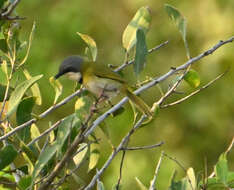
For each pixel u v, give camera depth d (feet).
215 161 55.47
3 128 21.25
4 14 17.62
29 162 19.52
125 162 53.21
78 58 21.31
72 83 53.72
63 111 54.39
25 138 20.56
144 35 20.31
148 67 55.83
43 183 18.42
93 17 59.26
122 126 53.01
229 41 21.79
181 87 54.65
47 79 54.49
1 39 21.33
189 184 20.03
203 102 55.06
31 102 20.25
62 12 58.23
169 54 56.39
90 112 17.54
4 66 20.92
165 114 55.72
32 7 58.08
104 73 20.70
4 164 18.06
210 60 53.98
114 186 20.49
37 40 56.49
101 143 53.06
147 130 55.36
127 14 59.11
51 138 20.40
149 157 54.49
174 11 21.83
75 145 17.57
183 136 55.52
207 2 55.77
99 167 52.90
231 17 54.65
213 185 20.67
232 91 54.39
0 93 21.39
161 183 52.24
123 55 57.77
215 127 55.21
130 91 20.36
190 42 56.03
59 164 17.75
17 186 19.71
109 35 59.06
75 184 47.09
